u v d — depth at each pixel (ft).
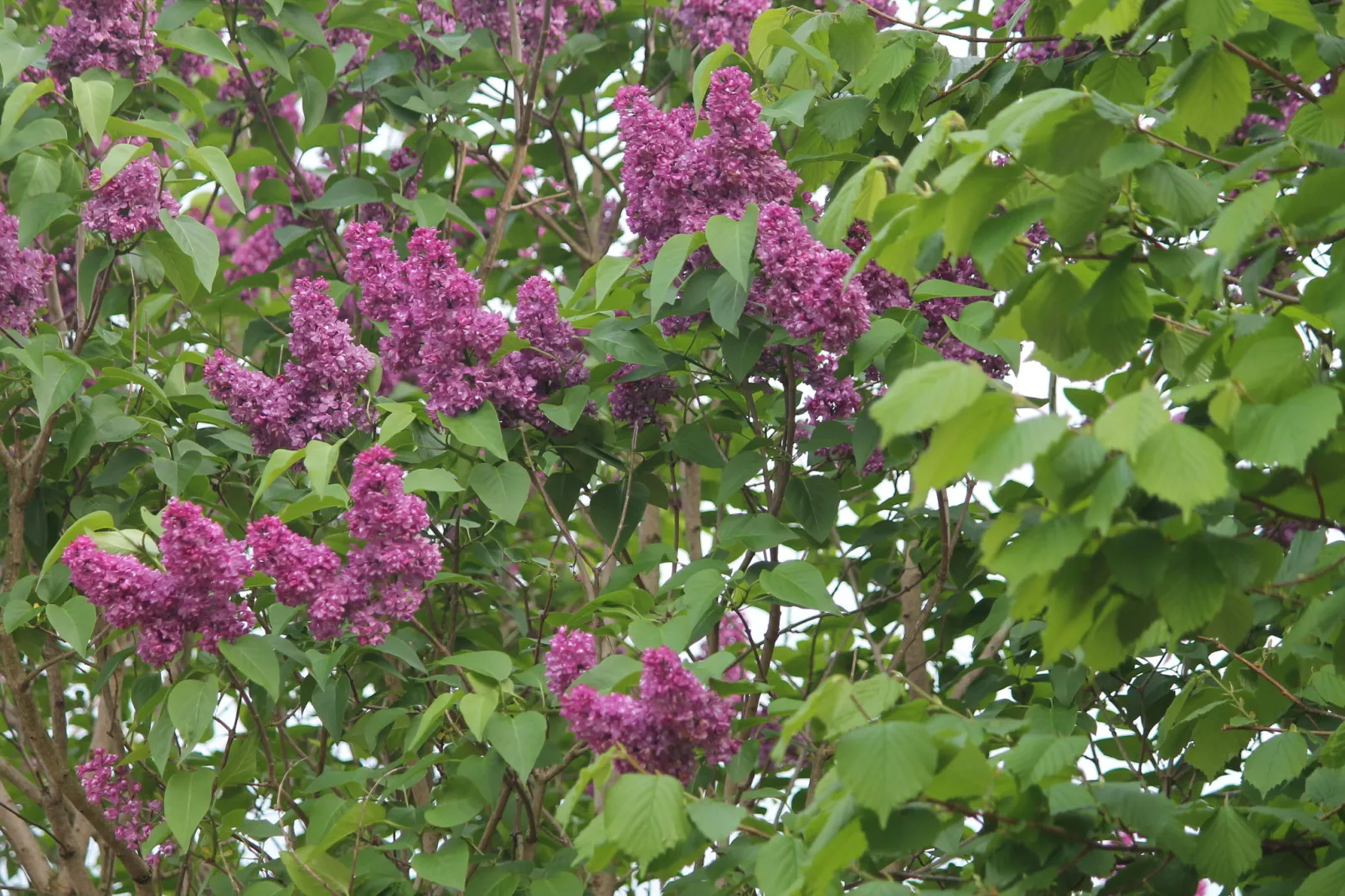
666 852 11.03
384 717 15.87
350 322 22.77
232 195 16.70
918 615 19.25
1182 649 16.37
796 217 14.30
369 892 14.83
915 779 9.23
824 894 10.36
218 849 15.96
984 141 9.16
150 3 19.77
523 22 23.04
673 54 22.29
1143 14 14.70
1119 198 11.53
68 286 22.43
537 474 16.79
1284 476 9.99
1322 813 11.68
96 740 20.02
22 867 18.48
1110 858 10.64
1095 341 10.39
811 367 15.89
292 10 20.08
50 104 19.52
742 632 21.79
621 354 15.49
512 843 16.90
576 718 11.82
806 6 21.18
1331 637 12.36
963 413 8.29
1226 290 11.91
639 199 15.53
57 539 19.15
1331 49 12.43
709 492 23.34
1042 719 15.25
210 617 13.57
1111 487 8.34
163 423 18.99
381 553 13.97
